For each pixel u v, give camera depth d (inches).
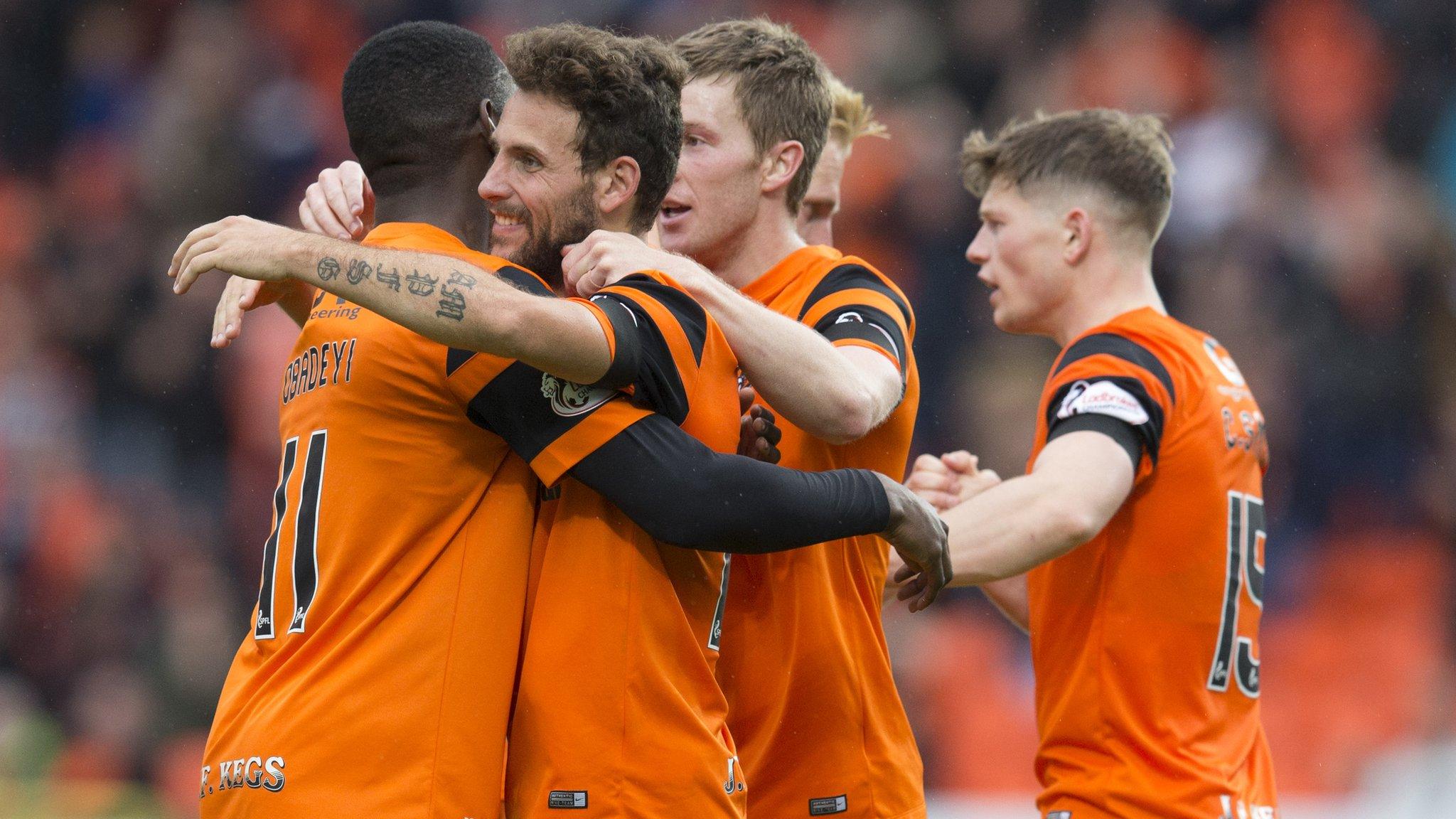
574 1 1909.4
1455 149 1711.4
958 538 475.5
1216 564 514.6
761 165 485.7
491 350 351.6
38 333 1701.5
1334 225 1612.9
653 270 387.5
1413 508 1444.4
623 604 383.6
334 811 364.8
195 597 1448.1
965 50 1770.4
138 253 1755.7
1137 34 1742.1
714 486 369.1
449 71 408.8
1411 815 1112.8
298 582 390.3
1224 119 1694.1
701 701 396.8
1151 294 562.3
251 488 1545.3
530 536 392.8
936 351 1546.5
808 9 1838.1
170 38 1915.6
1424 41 1761.8
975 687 1299.2
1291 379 1491.1
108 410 1635.1
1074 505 478.0
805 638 455.5
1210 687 513.7
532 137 399.5
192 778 1305.4
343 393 388.2
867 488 391.5
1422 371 1524.4
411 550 381.7
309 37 1892.2
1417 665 1358.3
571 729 379.2
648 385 375.6
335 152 1818.4
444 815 368.8
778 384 391.5
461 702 374.6
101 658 1445.6
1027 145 562.9
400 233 400.2
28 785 1246.9
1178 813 494.9
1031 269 560.7
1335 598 1405.0
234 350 1608.0
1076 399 506.6
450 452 382.9
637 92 405.1
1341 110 1717.5
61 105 1905.8
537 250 407.2
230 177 1807.3
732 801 395.5
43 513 1546.5
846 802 459.2
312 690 374.6
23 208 1823.3
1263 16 1761.8
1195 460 512.4
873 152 1683.1
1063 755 522.6
